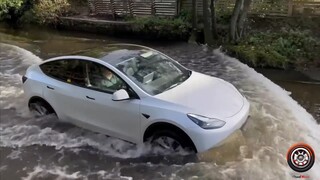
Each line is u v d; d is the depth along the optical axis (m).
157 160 5.33
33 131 6.44
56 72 6.45
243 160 5.25
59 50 12.84
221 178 4.87
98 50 6.37
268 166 5.10
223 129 4.92
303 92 8.20
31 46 13.52
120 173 5.12
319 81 8.82
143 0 14.53
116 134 5.77
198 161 5.23
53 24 16.11
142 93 5.35
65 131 6.30
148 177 5.00
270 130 6.16
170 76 5.89
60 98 6.28
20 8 17.25
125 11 15.13
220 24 12.78
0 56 11.88
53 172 5.25
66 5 16.23
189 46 12.59
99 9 15.82
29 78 6.77
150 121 5.20
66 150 5.80
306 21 11.76
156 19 13.62
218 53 11.55
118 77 5.58
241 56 10.66
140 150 5.54
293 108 7.20
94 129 6.06
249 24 12.55
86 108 5.94
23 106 7.60
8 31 16.38
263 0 12.61
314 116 6.94
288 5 12.19
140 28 13.77
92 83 5.89
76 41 14.09
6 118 7.04
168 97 5.28
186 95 5.36
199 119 4.91
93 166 5.34
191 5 13.95
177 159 5.25
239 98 5.61
